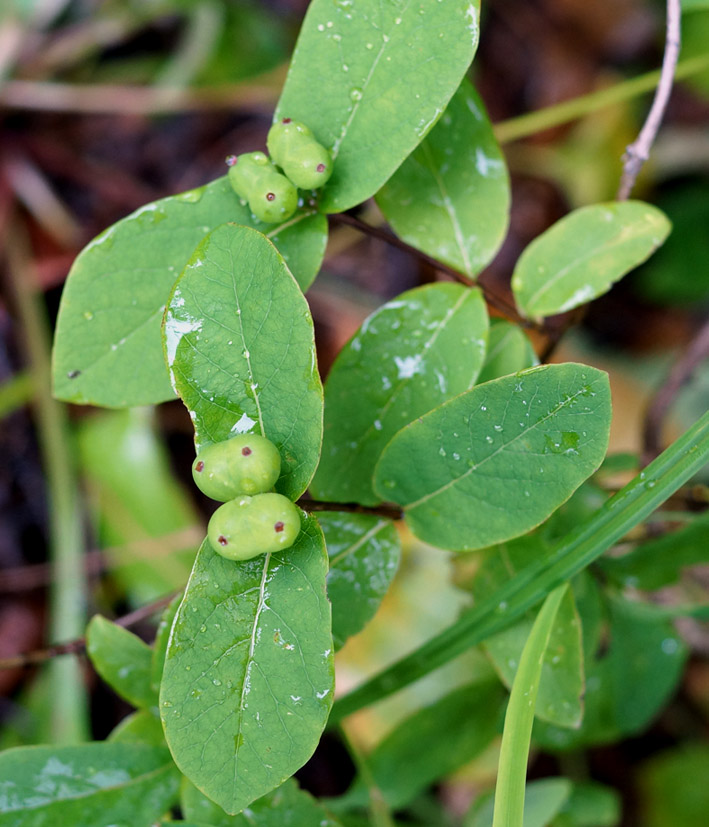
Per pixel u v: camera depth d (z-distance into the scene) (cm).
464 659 39
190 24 49
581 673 28
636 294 50
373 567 28
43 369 44
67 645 30
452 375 28
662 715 44
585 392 25
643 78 37
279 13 50
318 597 25
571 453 26
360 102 27
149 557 43
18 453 45
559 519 30
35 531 44
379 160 27
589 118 51
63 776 28
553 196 51
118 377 27
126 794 28
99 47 49
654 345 50
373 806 31
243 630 25
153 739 29
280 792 28
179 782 28
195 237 27
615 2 53
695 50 49
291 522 24
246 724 25
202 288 25
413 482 27
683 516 32
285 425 25
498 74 53
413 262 48
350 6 27
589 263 29
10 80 48
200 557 25
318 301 48
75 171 49
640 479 27
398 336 29
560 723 28
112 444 44
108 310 27
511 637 29
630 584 31
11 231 47
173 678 25
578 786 36
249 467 24
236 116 50
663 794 42
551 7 53
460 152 29
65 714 39
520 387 26
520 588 28
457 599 39
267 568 25
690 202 50
